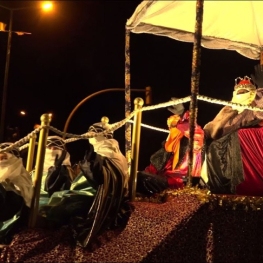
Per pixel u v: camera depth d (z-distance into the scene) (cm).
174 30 645
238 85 597
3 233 482
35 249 465
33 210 478
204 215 451
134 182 523
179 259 444
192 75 466
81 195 494
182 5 570
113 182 490
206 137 584
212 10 616
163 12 588
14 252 462
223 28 654
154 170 598
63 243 473
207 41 671
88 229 477
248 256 473
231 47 683
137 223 475
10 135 1184
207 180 539
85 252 469
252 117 575
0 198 484
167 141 596
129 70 604
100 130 529
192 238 446
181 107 607
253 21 643
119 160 510
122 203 499
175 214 455
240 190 524
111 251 467
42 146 484
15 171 490
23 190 489
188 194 459
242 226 470
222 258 454
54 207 486
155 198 511
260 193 525
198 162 555
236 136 540
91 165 490
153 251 448
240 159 530
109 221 484
